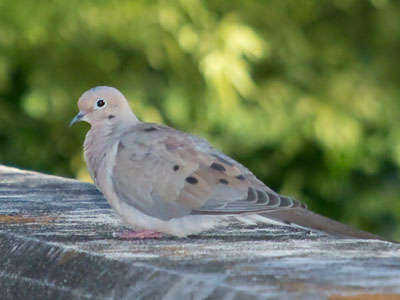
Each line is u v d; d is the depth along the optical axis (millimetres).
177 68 14703
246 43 13719
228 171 5980
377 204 16422
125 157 6102
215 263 4727
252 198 5852
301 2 16031
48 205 6926
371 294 4184
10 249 5453
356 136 14898
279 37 15469
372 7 16453
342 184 16188
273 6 15656
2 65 14719
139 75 14953
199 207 5895
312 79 15523
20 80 15758
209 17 14117
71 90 14797
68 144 15711
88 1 14219
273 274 4488
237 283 4297
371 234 5594
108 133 6398
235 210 5816
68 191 7617
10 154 15898
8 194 7414
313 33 16344
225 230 6055
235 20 14422
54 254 5137
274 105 15062
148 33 14461
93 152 6367
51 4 14195
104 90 6453
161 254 4988
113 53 15219
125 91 14656
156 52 14641
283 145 15336
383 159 16453
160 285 4473
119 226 6184
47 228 5926
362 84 15688
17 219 6285
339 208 16516
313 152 16125
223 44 13719
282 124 15016
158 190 5973
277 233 5895
